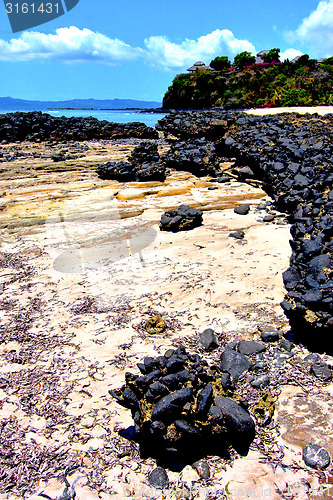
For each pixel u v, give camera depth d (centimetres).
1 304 561
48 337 472
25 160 1825
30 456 302
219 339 444
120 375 394
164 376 312
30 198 1145
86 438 317
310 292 392
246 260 652
